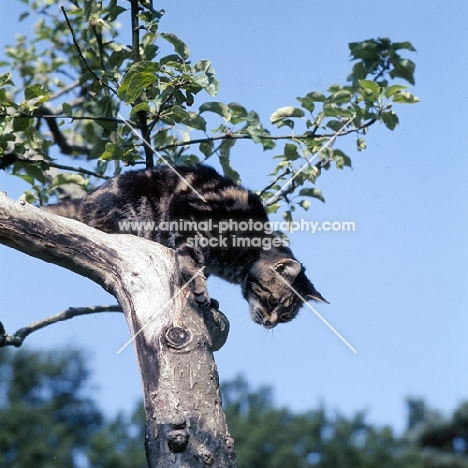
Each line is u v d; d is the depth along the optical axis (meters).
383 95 7.59
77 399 19.30
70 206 7.49
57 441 18.25
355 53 8.22
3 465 17.55
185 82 6.80
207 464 4.85
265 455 18.25
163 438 4.90
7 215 5.90
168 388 5.11
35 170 7.65
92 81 8.09
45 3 10.33
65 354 19.73
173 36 6.89
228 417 18.86
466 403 21.55
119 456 17.72
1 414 18.25
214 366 5.37
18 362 19.28
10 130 7.84
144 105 6.91
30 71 10.07
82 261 6.02
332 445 18.66
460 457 20.39
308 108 7.83
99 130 7.92
